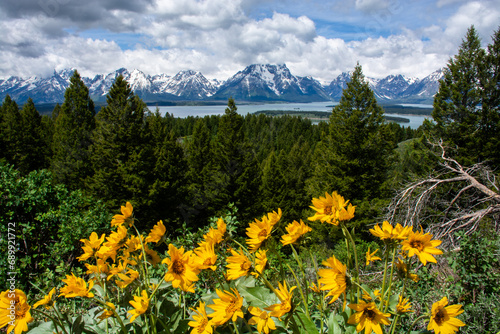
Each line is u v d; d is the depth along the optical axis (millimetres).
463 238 2852
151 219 18078
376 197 17781
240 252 1674
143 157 18781
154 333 1429
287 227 1474
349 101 19859
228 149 22828
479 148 15914
